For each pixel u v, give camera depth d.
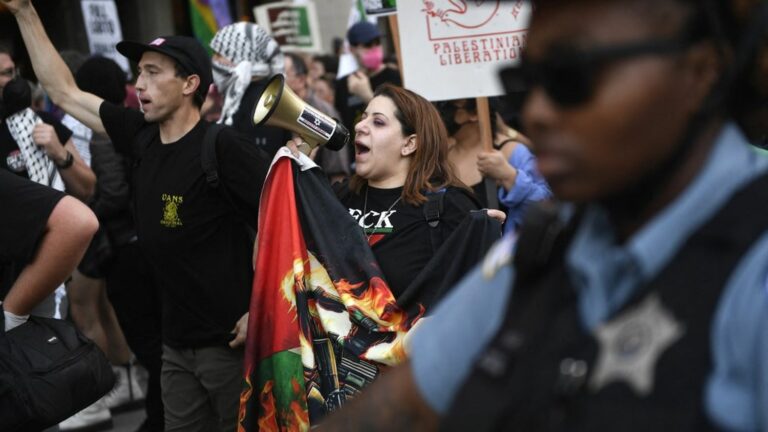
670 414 1.04
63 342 3.61
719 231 1.09
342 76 8.86
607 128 1.10
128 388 6.84
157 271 4.39
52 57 4.82
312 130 3.90
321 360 3.77
